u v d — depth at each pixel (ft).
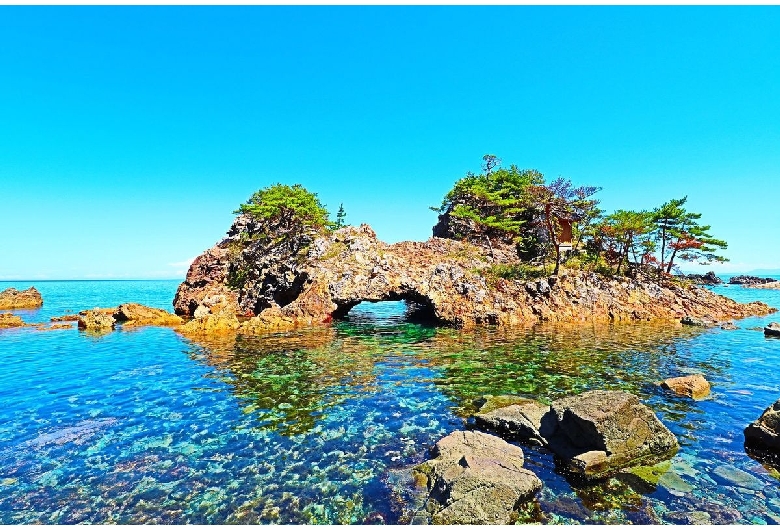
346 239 157.58
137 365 75.87
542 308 130.11
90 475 35.47
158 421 47.65
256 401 54.60
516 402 50.70
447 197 232.12
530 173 227.81
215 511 30.22
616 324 124.47
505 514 28.30
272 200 168.14
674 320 131.95
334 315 144.15
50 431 44.88
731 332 109.50
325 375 67.51
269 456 38.60
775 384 60.08
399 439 42.16
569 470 35.17
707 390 55.88
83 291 445.78
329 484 33.53
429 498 30.81
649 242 162.40
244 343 97.45
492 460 33.40
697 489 32.14
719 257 171.42
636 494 31.55
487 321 124.06
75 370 72.33
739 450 38.63
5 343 101.19
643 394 55.67
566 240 172.86
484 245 186.80
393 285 134.62
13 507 30.94
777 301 221.25
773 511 29.30
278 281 151.02
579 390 58.18
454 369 70.74
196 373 69.51
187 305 172.45
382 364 74.79
